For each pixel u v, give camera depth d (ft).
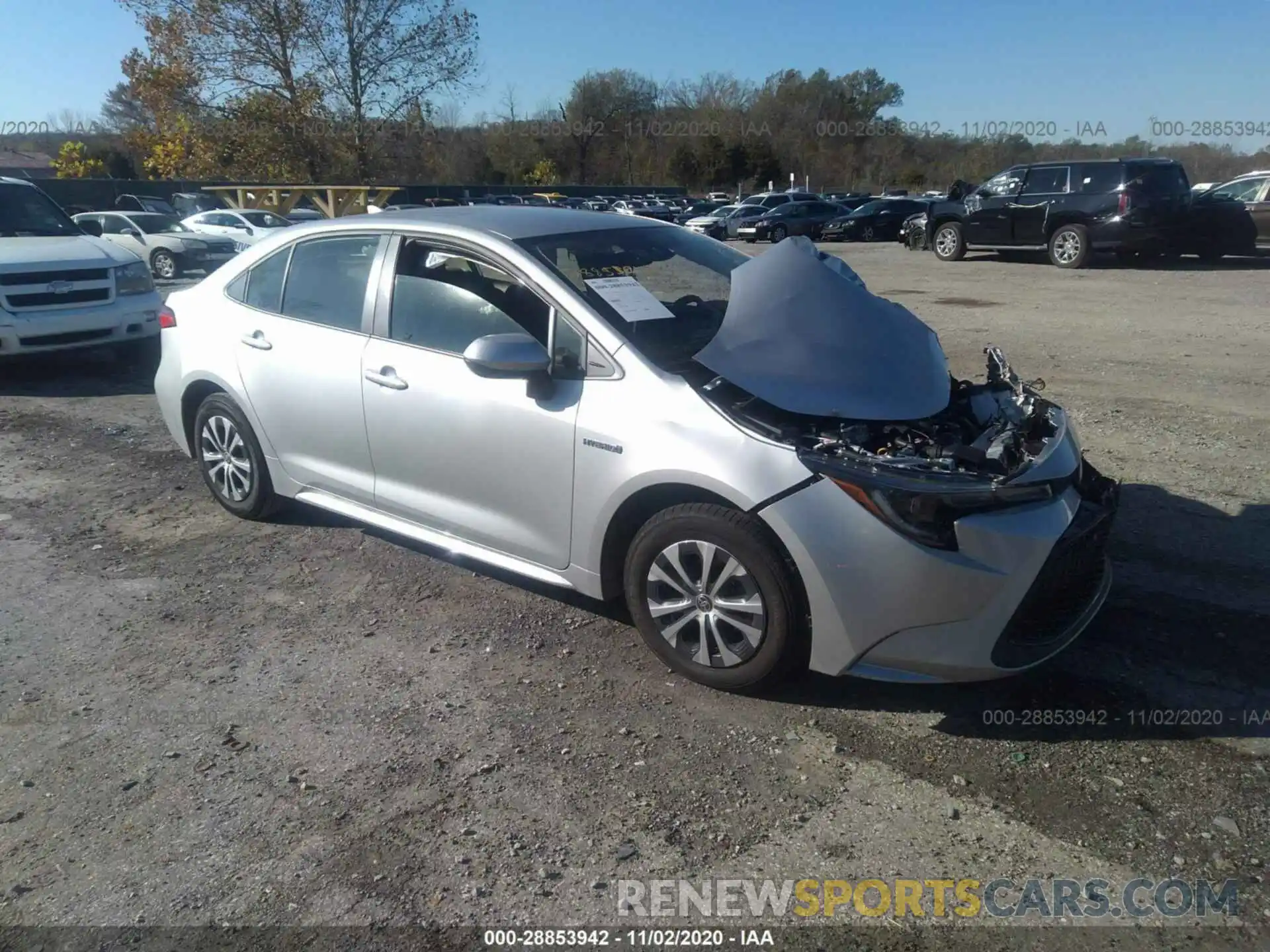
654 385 12.07
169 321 18.45
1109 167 58.34
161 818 10.11
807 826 9.82
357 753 11.12
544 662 13.01
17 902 9.00
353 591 15.21
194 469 21.38
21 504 19.45
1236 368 29.04
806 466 10.94
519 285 13.50
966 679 11.07
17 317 28.30
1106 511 12.17
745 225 106.32
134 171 176.65
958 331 36.60
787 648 11.43
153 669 13.03
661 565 12.19
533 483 13.15
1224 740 11.00
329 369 15.42
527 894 9.01
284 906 8.91
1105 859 9.30
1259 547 15.94
